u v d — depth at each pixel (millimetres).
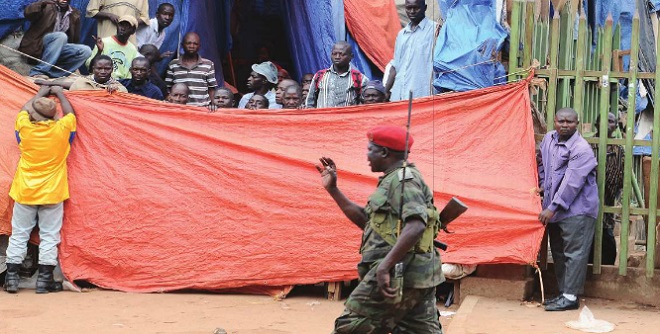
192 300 22359
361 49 33750
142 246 23125
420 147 22891
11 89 23453
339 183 22734
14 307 21031
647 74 22359
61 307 21156
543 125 23734
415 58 25859
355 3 33531
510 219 22016
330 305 22203
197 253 23000
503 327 19406
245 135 23344
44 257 22672
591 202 21703
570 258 21672
